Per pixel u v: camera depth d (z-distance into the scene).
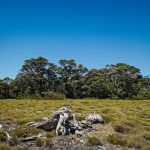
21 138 21.39
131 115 36.19
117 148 19.44
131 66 144.25
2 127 25.55
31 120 27.86
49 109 43.81
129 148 19.69
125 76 140.12
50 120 24.45
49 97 104.06
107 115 31.42
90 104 57.25
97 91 126.75
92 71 137.62
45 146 19.19
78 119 27.59
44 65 136.75
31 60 136.25
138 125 26.61
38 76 133.38
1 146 18.03
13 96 122.06
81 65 139.12
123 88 138.38
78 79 136.25
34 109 43.31
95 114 27.53
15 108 44.81
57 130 22.62
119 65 146.38
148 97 127.12
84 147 19.28
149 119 34.78
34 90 130.00
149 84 149.38
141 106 55.66
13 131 22.66
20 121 27.61
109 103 63.06
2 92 120.00
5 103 55.25
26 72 134.25
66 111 24.84
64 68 138.38
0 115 33.69
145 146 19.64
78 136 21.94
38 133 22.84
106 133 23.16
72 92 131.75
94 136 21.88
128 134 23.16
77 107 46.41
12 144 19.48
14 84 127.12
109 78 144.88
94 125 25.91
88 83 129.88
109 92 128.75
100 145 19.92
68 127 23.11
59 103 58.69
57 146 19.27
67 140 20.78
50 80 137.88
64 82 135.50
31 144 19.72
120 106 53.78
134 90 139.25
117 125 24.44
